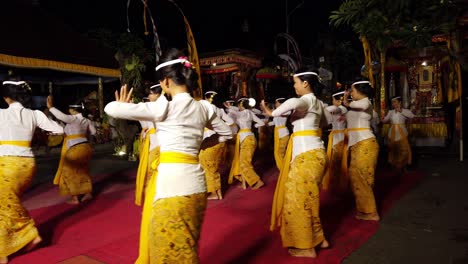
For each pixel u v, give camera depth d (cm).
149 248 232
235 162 623
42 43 712
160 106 208
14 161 341
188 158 213
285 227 328
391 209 471
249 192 588
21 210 346
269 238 374
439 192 551
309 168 321
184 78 219
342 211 469
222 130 248
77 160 534
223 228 407
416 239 364
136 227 421
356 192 431
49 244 374
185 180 209
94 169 833
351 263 313
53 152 1162
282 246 352
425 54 1059
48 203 545
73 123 536
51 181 715
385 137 979
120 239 383
